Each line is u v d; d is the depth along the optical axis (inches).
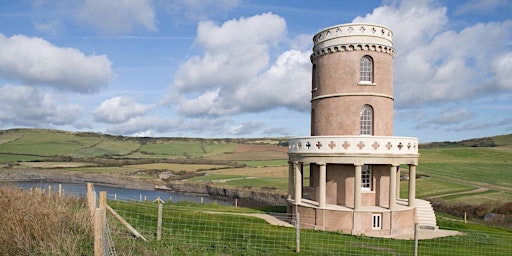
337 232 1024.2
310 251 732.7
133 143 7145.7
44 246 488.7
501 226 1604.3
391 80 1243.2
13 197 566.6
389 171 1179.9
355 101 1184.2
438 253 817.5
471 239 1017.5
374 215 1077.8
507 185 2610.7
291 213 1207.6
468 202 2100.1
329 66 1224.8
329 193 1191.6
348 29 1193.4
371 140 1078.4
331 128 1210.6
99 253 431.2
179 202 1542.8
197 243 681.6
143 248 585.3
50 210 549.3
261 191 3164.4
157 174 4564.5
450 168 3316.9
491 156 3983.8
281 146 6786.4
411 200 1151.0
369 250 796.0
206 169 4753.9
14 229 501.7
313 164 1248.2
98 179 4439.0
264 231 904.9
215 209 1350.9
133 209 994.7
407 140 1116.5
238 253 661.9
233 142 7234.3
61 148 6279.5
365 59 1206.9
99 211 432.1
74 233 544.4
